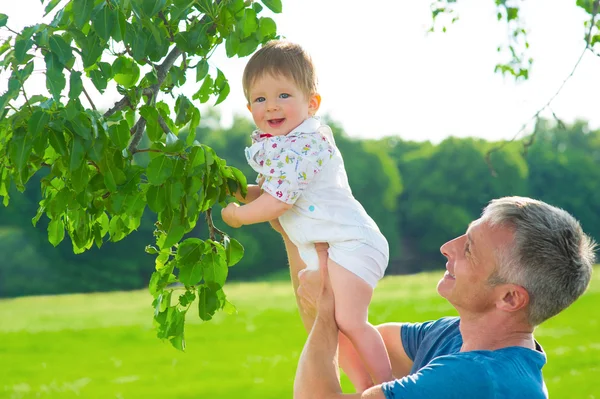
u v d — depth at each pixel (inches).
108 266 2091.5
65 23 99.1
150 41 101.2
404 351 118.6
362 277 111.2
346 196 115.4
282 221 116.9
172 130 118.7
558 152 2445.9
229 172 110.9
